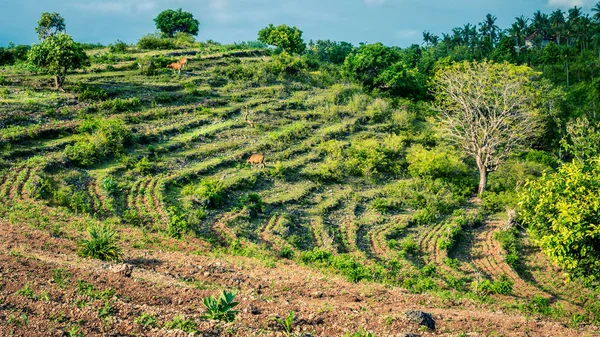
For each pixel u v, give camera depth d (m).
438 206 40.06
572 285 30.39
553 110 55.69
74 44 46.22
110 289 15.70
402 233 35.66
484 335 15.97
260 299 17.33
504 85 44.56
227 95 54.91
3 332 11.70
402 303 20.03
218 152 41.97
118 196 31.31
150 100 48.31
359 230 34.75
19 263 16.84
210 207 32.75
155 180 34.75
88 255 20.14
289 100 57.09
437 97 53.34
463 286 28.20
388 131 55.28
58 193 28.67
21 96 43.09
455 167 46.41
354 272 24.16
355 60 70.12
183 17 97.06
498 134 43.53
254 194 35.12
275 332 13.60
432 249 33.66
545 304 26.34
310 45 121.19
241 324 13.91
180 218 29.16
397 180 45.06
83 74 53.06
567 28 109.44
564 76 93.88
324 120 53.84
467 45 120.31
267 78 61.88
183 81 55.56
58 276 16.12
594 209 17.38
